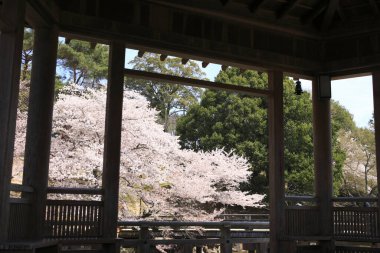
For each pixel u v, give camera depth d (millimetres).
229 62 7258
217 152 15734
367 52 7617
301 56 7883
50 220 5609
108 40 6289
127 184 12172
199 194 13102
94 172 12328
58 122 12180
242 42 7328
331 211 7605
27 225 5270
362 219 7273
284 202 7277
